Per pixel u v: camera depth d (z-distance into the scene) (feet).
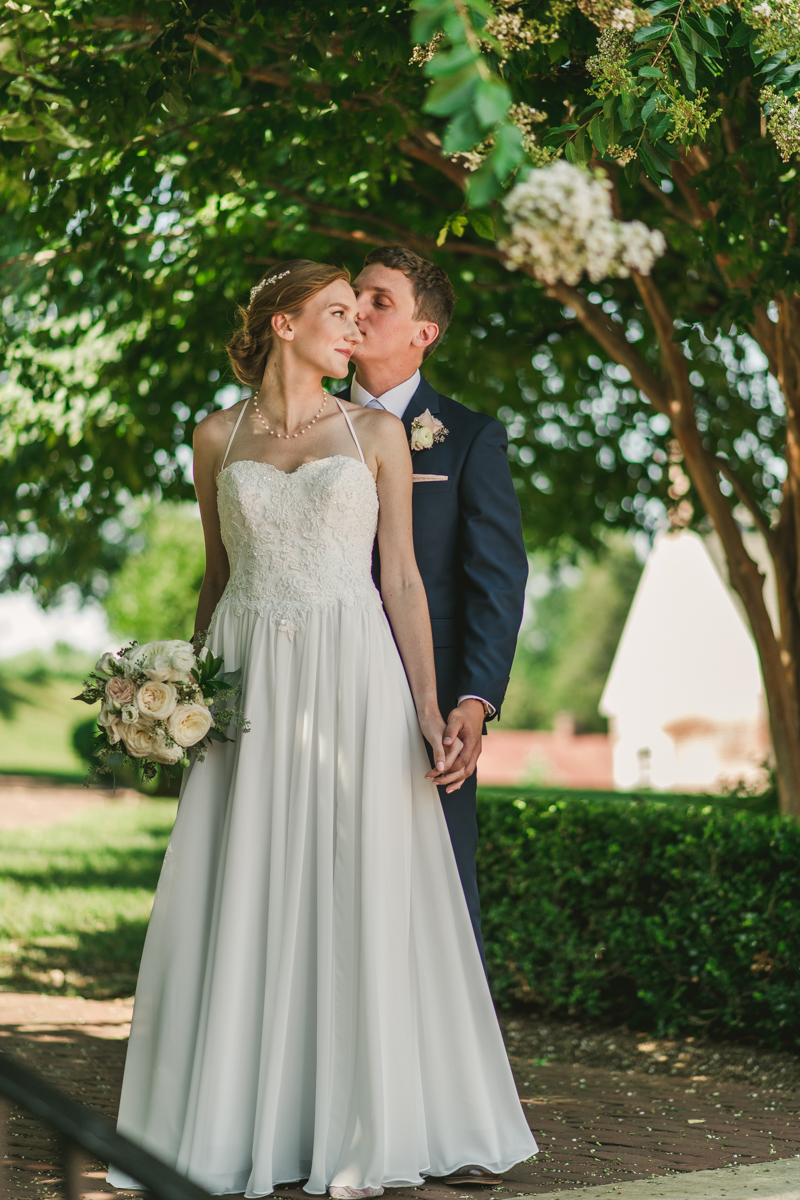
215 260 22.67
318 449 9.95
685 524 31.99
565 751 130.11
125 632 93.09
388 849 9.25
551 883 17.92
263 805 9.34
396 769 9.46
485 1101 9.26
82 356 25.46
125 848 40.04
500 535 10.75
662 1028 16.51
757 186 15.94
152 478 29.19
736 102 14.64
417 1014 9.29
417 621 9.95
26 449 28.86
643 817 17.13
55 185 18.10
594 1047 16.11
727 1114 12.18
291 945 8.98
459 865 10.48
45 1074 13.53
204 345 24.40
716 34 9.57
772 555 21.67
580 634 183.11
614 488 33.65
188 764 9.29
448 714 10.69
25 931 24.79
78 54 15.94
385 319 11.14
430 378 29.12
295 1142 8.89
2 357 25.52
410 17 14.26
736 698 86.07
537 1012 18.40
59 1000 18.95
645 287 20.35
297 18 16.38
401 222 24.04
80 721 90.74
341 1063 8.88
